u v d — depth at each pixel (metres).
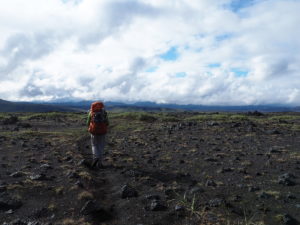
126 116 20.83
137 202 4.27
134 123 17.47
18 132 12.41
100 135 6.45
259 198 4.38
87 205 3.97
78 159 7.09
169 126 15.12
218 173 5.82
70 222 3.60
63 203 4.22
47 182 5.14
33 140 10.23
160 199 4.37
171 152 8.10
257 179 5.37
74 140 10.34
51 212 3.93
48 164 6.50
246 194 4.57
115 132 13.17
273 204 4.15
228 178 5.45
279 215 3.72
